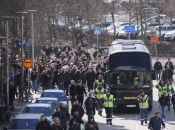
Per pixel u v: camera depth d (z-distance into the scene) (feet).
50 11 563.89
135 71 268.00
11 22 401.90
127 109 288.51
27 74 326.85
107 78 270.26
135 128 229.04
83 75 338.34
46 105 210.38
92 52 490.08
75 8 585.22
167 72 352.28
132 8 599.16
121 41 284.61
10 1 364.58
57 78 340.59
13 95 259.80
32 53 388.57
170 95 273.75
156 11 618.85
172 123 241.76
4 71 282.56
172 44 594.65
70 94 269.85
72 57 384.06
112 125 237.86
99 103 263.29
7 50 260.42
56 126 173.99
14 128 178.70
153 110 281.54
